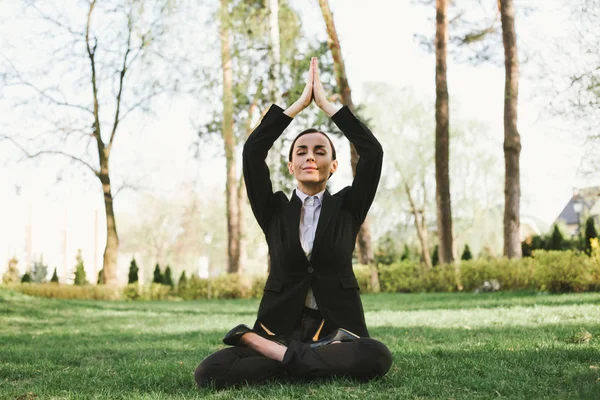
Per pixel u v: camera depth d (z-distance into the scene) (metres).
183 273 26.08
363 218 3.39
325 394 2.68
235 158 22.64
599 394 2.58
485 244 41.97
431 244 42.25
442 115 20.44
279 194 3.44
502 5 18.86
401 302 13.98
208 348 5.47
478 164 39.34
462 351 4.38
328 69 20.33
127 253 58.69
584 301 10.35
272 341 3.05
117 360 4.82
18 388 3.44
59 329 9.08
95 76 24.78
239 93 20.72
